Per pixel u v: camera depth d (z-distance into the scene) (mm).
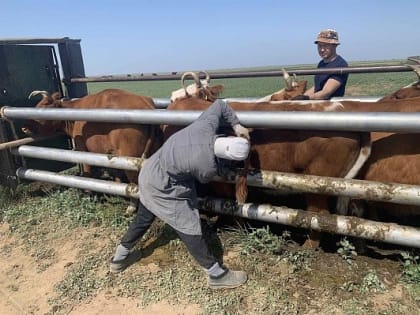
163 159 3168
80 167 6457
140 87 43844
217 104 3180
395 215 3834
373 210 3926
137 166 4312
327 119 3043
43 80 6305
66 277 3785
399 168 3215
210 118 3105
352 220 3334
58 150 5039
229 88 28781
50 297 3566
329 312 3018
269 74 5469
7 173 5605
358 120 2934
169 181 3199
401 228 3139
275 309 3098
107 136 4785
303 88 5301
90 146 5086
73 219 4836
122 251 3678
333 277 3383
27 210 5238
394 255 3654
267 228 3850
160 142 4785
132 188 4449
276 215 3641
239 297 3258
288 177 3479
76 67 6934
